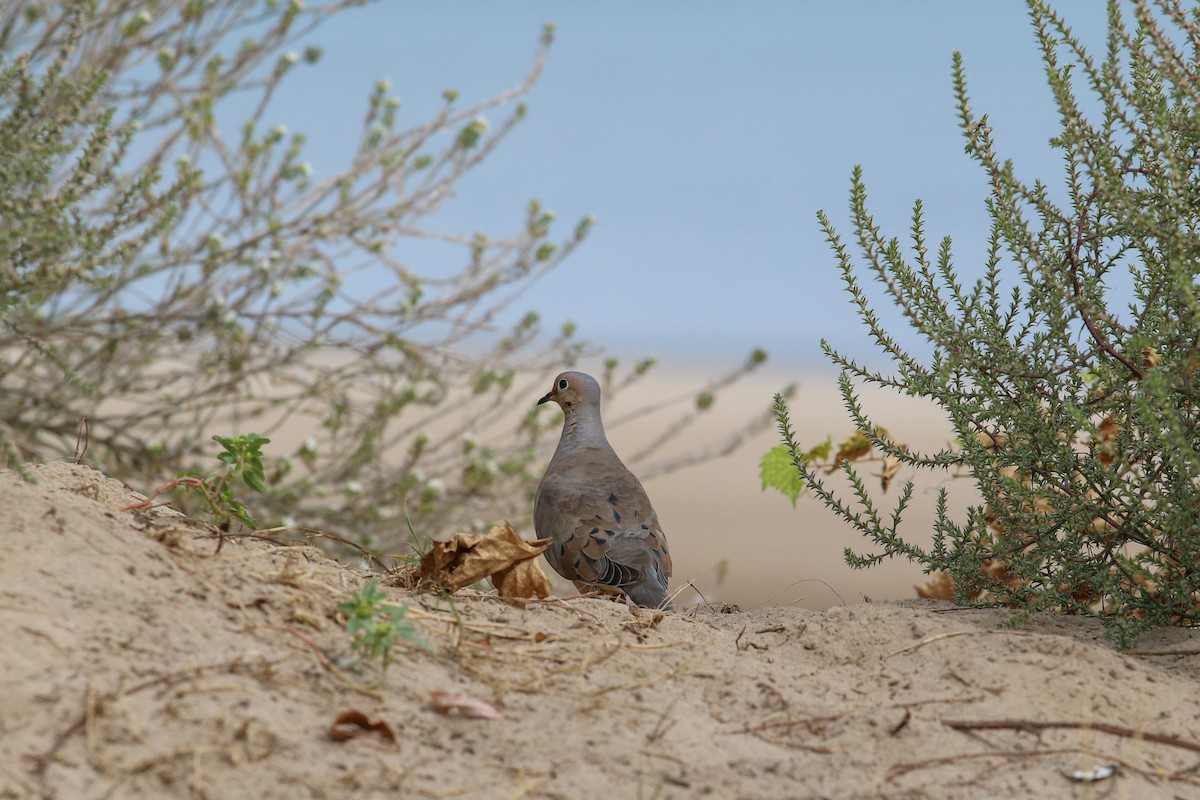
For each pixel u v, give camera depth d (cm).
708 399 2281
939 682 905
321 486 1961
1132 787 744
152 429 2088
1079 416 1001
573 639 941
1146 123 1041
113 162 1047
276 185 1955
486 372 2066
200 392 2041
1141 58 1040
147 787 610
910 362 1133
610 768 718
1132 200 1030
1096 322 1084
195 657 737
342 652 805
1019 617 1048
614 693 837
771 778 733
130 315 1892
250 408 2153
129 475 2014
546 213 2080
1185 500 1012
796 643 1029
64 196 980
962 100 1077
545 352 2192
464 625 931
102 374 1988
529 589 1063
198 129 1780
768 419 2319
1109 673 918
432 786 668
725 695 870
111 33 1864
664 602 1312
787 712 841
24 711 635
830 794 713
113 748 629
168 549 888
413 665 822
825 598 2512
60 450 1986
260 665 749
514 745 734
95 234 1028
